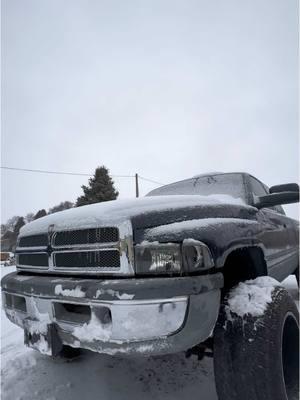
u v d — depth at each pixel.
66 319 2.03
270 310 2.05
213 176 3.77
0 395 2.52
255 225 2.72
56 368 2.90
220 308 2.09
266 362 1.90
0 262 27.97
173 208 2.16
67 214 2.32
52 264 2.25
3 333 4.46
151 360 3.01
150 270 1.87
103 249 1.98
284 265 3.78
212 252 1.99
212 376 2.72
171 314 1.77
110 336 1.79
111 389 2.54
